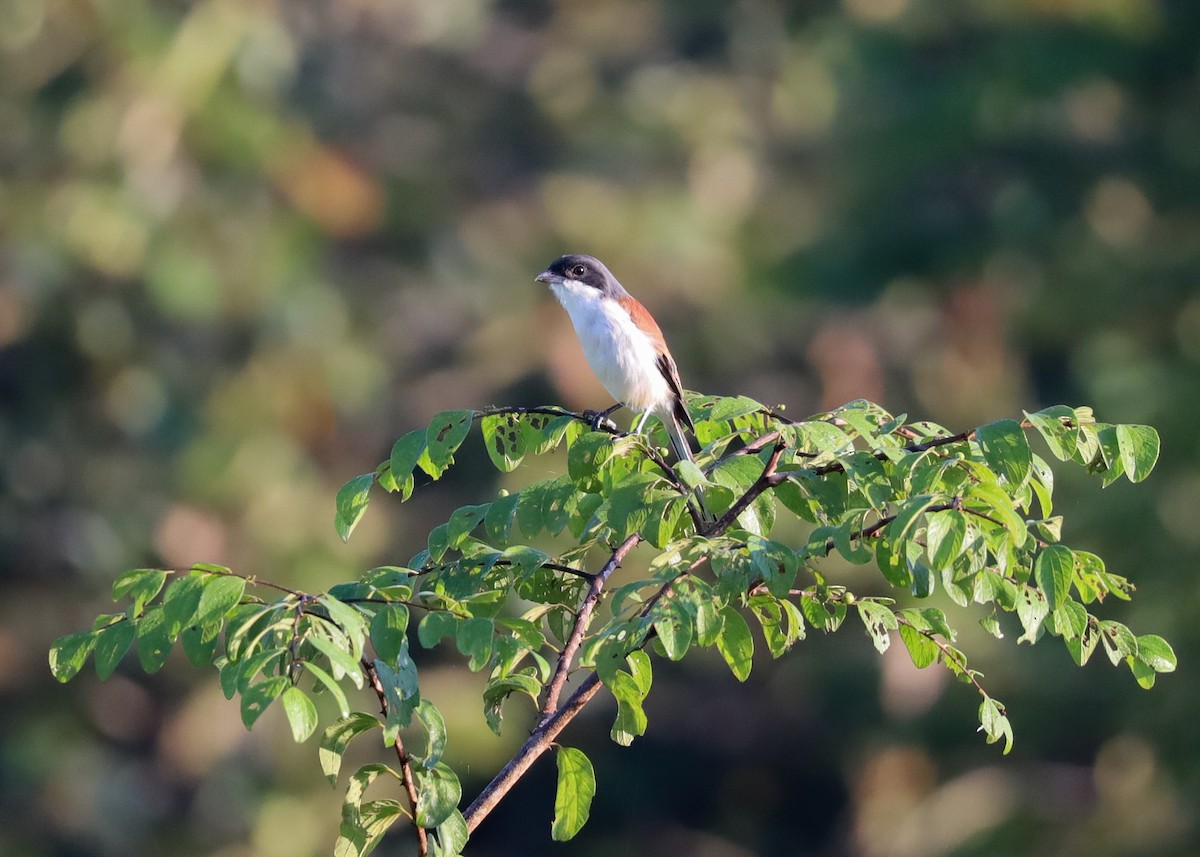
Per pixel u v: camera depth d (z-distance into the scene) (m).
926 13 19.06
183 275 16.66
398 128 20.41
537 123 21.08
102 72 17.14
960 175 18.50
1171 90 18.06
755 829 19.33
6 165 16.95
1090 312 17.17
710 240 19.23
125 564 16.44
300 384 17.14
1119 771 15.21
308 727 3.22
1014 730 16.16
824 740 18.39
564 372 17.89
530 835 19.16
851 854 17.78
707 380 19.36
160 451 16.91
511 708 16.39
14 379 16.98
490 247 19.36
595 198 19.12
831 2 20.77
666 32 21.91
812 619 4.30
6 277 16.31
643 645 4.11
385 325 19.08
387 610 3.64
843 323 18.70
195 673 16.88
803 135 20.89
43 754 15.91
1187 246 17.06
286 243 17.53
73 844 15.90
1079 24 17.58
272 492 16.73
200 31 17.14
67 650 3.65
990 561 4.50
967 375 17.55
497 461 4.76
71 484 16.73
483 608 4.23
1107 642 4.05
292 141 18.30
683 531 4.55
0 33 16.81
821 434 4.23
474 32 21.30
